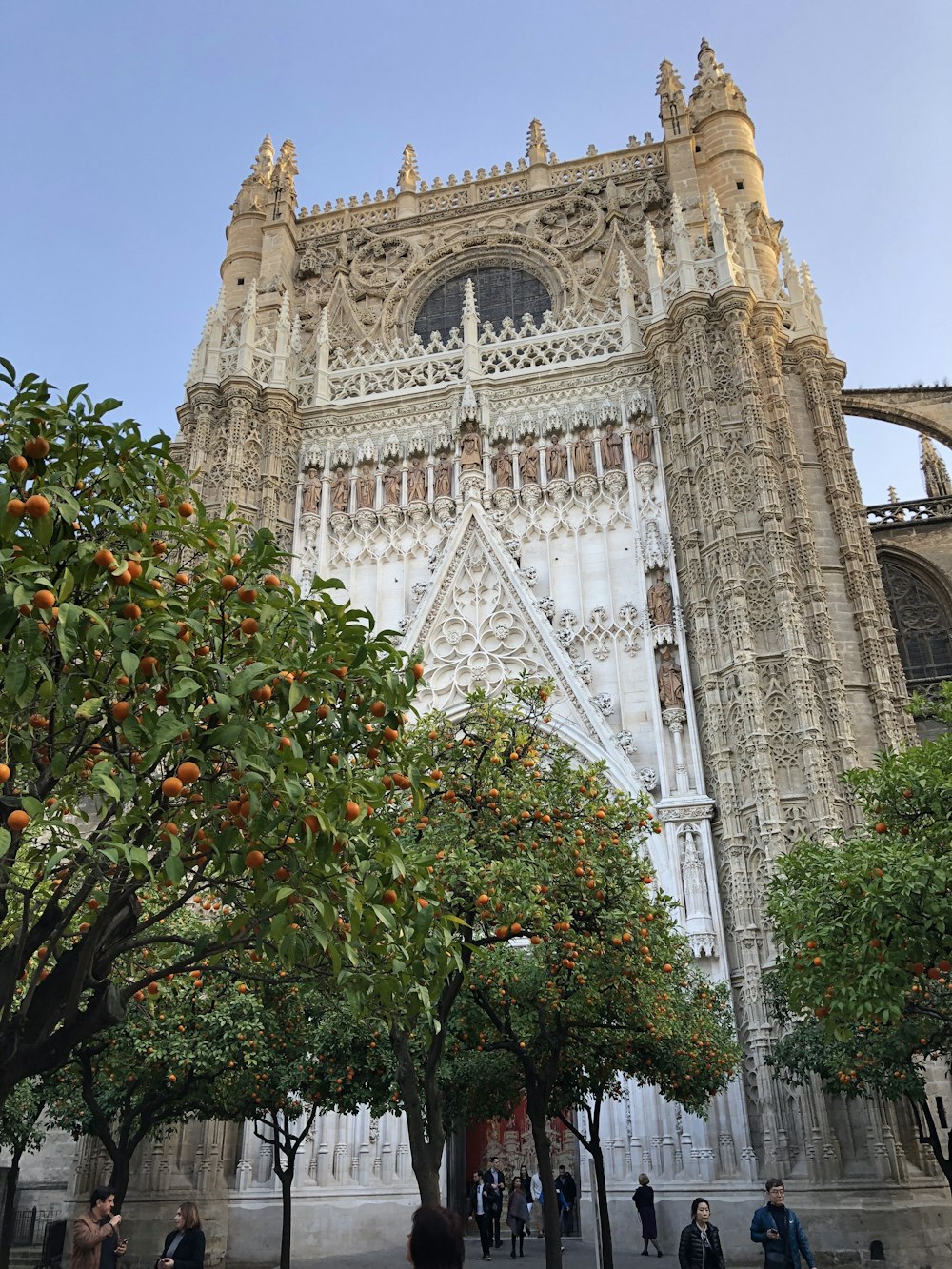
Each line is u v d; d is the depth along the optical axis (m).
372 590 34.06
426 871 9.28
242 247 41.91
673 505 31.95
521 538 33.50
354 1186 25.06
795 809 26.38
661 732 28.98
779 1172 22.80
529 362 36.56
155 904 12.27
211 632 8.64
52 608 7.33
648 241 36.62
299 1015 17.44
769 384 32.47
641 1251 23.34
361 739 9.49
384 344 38.88
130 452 9.32
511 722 14.46
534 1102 14.70
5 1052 7.98
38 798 8.53
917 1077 18.44
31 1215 29.00
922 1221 21.81
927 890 12.16
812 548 29.81
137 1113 17.53
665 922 15.51
